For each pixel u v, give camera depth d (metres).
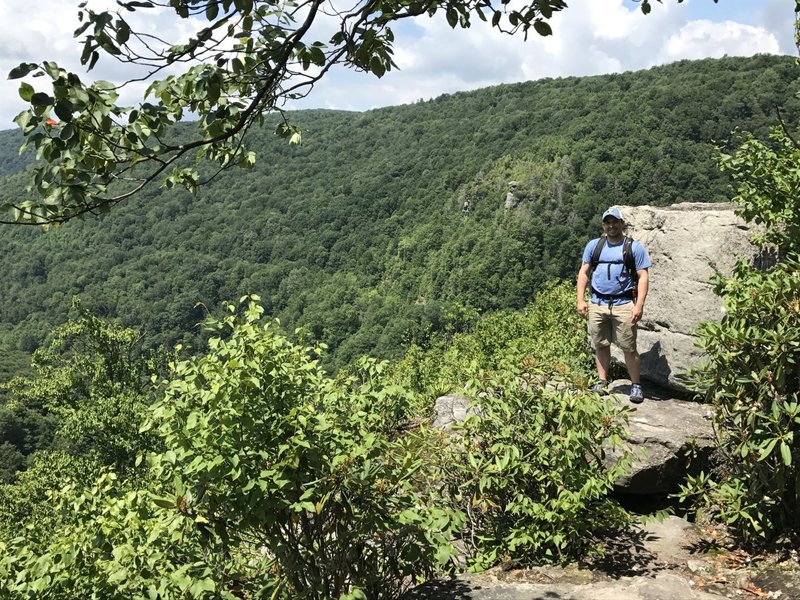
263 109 2.31
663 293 6.31
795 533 3.84
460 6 2.33
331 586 3.10
